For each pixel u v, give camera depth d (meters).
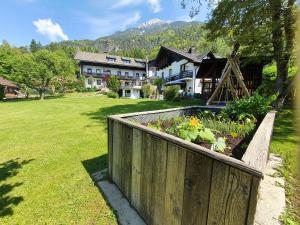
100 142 4.93
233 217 1.14
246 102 3.97
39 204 2.45
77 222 2.13
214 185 1.25
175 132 2.51
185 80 21.78
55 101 17.62
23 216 2.25
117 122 2.62
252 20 6.59
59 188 2.80
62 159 3.88
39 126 7.00
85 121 7.73
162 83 27.45
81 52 41.81
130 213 2.23
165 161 1.70
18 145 4.84
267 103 3.97
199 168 1.35
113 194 2.60
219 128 3.03
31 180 3.06
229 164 1.12
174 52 23.62
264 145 1.40
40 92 23.23
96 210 2.30
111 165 2.90
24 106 14.00
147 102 14.91
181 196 1.54
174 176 1.60
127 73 43.88
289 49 5.88
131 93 30.52
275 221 1.90
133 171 2.27
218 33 8.13
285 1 5.69
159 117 3.60
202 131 2.23
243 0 6.77
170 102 14.55
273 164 3.13
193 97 18.75
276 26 5.96
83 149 4.43
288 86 6.50
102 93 30.41
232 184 1.13
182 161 1.50
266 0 6.08
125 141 2.42
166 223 1.75
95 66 40.81
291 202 2.21
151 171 1.92
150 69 42.47
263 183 2.57
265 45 7.25
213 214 1.27
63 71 25.44
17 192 2.73
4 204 2.46
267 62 9.37
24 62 21.92
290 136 4.48
